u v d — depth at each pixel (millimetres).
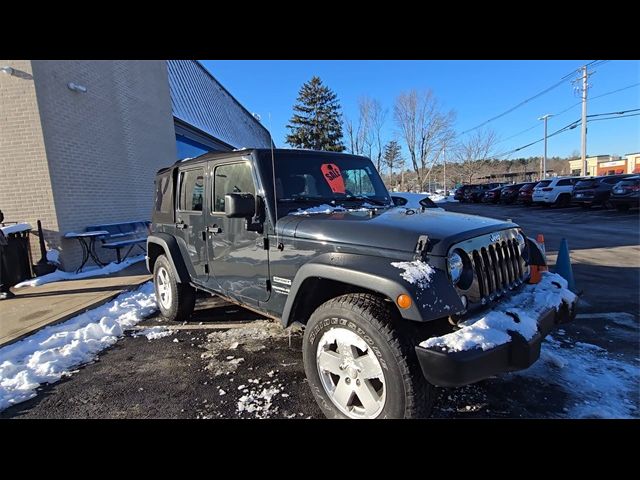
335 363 2588
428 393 2273
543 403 2848
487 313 2402
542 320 2479
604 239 10461
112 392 3225
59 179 7852
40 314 5094
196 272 4312
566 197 23109
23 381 3393
